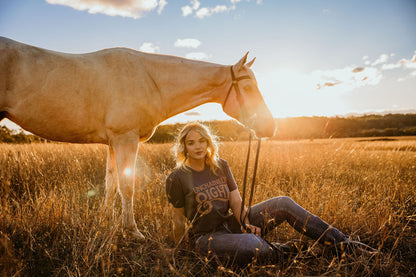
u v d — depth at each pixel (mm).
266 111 2643
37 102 2160
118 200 3154
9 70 2078
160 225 2148
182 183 1937
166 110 2740
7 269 1470
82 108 2287
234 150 5926
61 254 1955
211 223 1860
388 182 3877
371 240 2209
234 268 1695
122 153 2389
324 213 2471
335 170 4734
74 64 2279
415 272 1759
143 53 2686
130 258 1906
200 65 2754
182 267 1697
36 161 4426
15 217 2297
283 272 1568
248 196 3014
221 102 2850
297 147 7191
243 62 2613
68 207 2441
